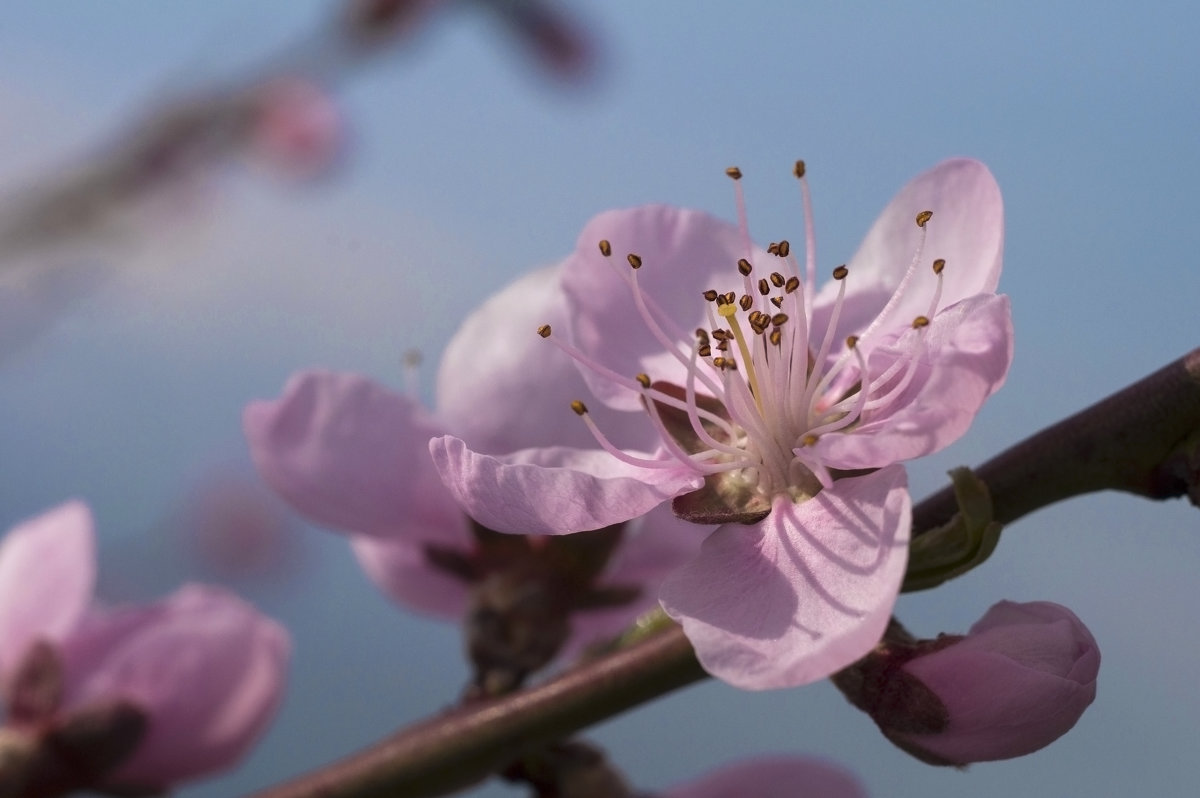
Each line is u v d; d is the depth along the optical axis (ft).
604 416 0.60
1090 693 0.50
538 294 0.61
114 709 0.62
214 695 0.63
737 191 0.57
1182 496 0.53
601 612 0.63
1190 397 0.52
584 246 0.57
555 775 0.60
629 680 0.55
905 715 0.51
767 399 0.54
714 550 0.52
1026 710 0.50
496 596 0.60
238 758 0.64
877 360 0.53
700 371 0.55
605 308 0.57
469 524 0.61
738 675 0.47
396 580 0.66
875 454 0.49
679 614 0.50
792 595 0.50
